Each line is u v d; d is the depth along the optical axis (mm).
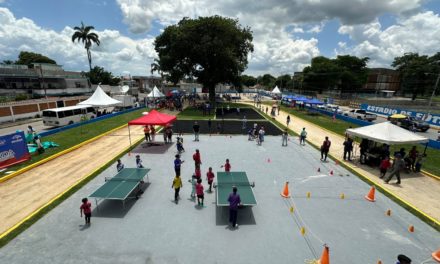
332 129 27109
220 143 19906
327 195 10828
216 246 7324
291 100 54031
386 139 13531
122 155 16234
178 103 43062
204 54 45000
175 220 8617
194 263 6652
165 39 50781
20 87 47594
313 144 20203
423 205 10117
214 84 53250
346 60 90000
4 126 28047
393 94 86562
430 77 68000
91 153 16656
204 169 13695
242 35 50219
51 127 27609
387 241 7719
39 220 8508
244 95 99000
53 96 49000
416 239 7844
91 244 7336
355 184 12102
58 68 56156
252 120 32750
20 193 10617
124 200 9438
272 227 8328
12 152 13609
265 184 11883
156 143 19359
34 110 34188
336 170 14078
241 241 7566
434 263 6816
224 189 9695
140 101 52844
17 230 7906
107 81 72938
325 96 73938
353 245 7496
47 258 6754
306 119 34844
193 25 44625
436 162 15992
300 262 6754
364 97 73688
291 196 10656
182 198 10234
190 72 52469
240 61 53750
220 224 8422
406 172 13953
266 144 19891
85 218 8266
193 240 7578
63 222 8414
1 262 6578
